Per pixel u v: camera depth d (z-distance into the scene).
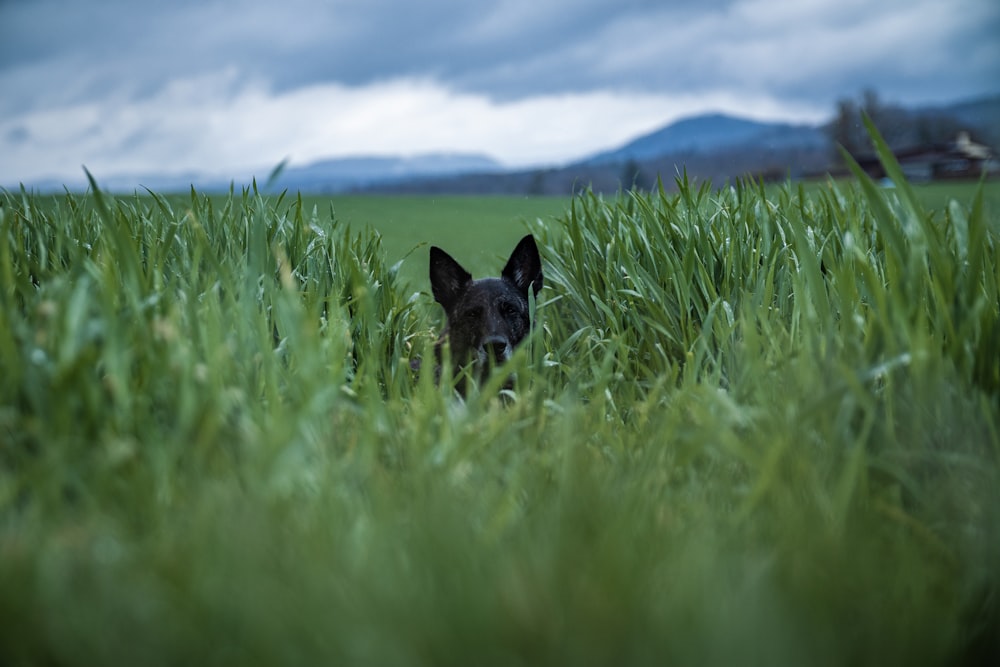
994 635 2.13
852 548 2.29
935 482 2.65
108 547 2.08
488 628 1.84
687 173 5.50
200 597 1.88
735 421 2.78
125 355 2.47
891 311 2.86
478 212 28.20
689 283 4.50
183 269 3.83
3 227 3.11
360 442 2.77
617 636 1.84
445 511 2.24
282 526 2.16
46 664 1.85
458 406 3.25
